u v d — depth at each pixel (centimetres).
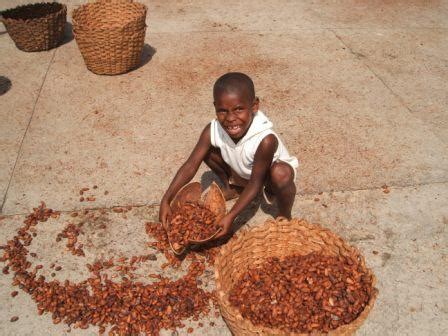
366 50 534
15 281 270
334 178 352
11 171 357
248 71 488
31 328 247
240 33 567
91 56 458
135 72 486
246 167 279
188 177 287
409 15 624
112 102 439
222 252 232
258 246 259
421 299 263
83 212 321
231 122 247
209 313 255
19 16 524
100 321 247
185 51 525
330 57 518
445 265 284
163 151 379
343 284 232
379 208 325
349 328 197
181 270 279
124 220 315
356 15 622
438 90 463
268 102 439
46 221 313
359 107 435
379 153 378
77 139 392
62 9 517
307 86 465
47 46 519
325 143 388
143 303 253
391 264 284
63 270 279
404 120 418
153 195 336
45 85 462
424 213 321
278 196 280
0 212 320
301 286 237
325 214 320
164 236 296
